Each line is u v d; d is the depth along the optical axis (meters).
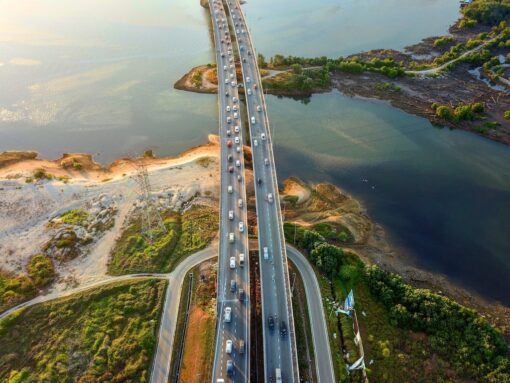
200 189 130.62
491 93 189.75
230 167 129.00
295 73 197.38
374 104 184.00
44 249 107.88
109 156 148.38
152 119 168.50
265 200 117.25
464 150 158.62
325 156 152.75
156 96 183.12
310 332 91.12
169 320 92.94
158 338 89.50
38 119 166.25
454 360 88.19
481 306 106.06
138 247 109.12
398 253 118.50
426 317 94.69
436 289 109.31
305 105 183.62
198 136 159.38
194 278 102.19
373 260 114.00
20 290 97.12
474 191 140.12
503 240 124.12
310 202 133.12
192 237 113.44
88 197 124.81
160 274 102.94
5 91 182.00
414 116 176.50
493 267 116.31
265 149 135.75
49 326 90.50
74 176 135.88
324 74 197.62
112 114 170.62
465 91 191.50
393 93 189.88
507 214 132.38
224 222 112.12
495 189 141.25
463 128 169.25
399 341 91.50
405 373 85.50
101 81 192.25
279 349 84.00
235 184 124.12
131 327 90.50
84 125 163.75
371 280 102.19
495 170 149.50
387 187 140.38
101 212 119.75
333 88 194.25
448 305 97.62
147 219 116.00
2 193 124.00
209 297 97.50
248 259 102.19
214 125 165.50
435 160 153.00
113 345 86.94
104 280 100.94
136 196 126.06
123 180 132.00
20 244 109.50
